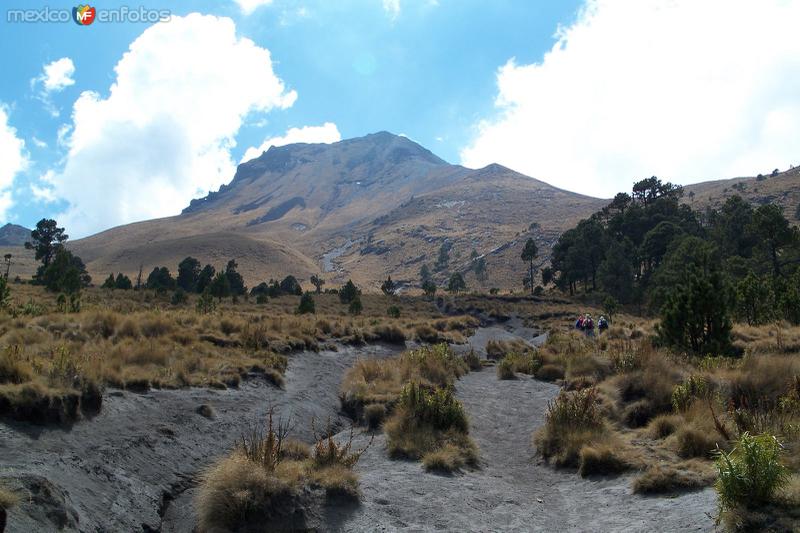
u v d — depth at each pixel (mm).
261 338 18469
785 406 9406
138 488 7566
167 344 15000
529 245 127688
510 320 63156
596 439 10336
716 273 16828
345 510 7324
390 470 9430
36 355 10641
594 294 81250
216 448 9820
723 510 6309
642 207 106438
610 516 7551
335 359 20250
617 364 15391
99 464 7598
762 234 52938
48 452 7312
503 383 18422
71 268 46688
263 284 103688
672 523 6734
